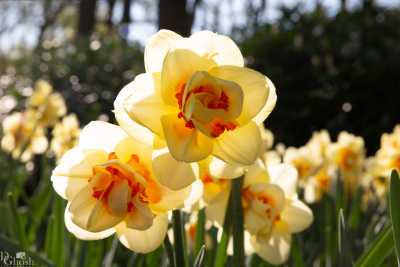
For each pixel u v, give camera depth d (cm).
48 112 125
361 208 109
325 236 85
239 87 42
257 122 45
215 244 72
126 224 43
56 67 286
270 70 280
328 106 273
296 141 275
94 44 305
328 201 84
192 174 43
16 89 265
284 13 301
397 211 49
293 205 63
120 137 46
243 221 54
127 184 43
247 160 43
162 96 43
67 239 72
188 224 71
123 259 77
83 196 44
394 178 49
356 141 108
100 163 46
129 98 43
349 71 273
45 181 101
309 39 283
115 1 685
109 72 285
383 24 280
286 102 277
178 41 44
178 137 43
